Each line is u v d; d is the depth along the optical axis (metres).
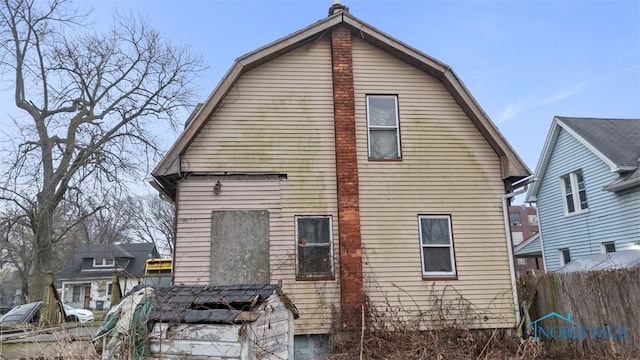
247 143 10.64
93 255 41.09
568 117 20.61
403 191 10.85
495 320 10.35
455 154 11.28
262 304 5.72
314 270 10.22
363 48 11.70
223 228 10.14
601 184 17.89
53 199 20.83
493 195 11.15
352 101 11.13
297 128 10.90
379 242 10.45
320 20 11.34
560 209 20.53
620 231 16.84
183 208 10.12
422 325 9.98
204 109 10.41
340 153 10.74
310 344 9.78
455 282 10.48
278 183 10.55
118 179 21.67
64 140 21.97
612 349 8.96
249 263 10.03
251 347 5.26
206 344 5.20
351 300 9.92
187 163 10.32
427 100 11.59
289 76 11.19
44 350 6.39
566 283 10.45
